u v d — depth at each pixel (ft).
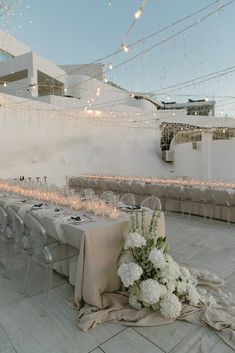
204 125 49.73
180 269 7.13
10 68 42.29
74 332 5.97
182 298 6.89
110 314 6.42
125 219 8.13
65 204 10.95
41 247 7.50
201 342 5.56
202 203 16.71
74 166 35.29
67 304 7.10
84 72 50.08
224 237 13.05
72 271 8.07
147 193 20.36
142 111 46.68
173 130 48.78
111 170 39.42
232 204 15.52
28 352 5.40
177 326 6.09
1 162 29.04
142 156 44.06
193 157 38.70
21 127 31.09
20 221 8.18
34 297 7.50
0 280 8.59
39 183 16.02
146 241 7.02
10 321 6.43
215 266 9.50
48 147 33.68
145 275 6.75
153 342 5.60
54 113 34.73
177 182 20.95
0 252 11.11
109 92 48.60
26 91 39.40
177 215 18.31
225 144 34.09
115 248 7.45
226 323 5.97
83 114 38.29
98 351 5.39
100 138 40.34
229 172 33.78
